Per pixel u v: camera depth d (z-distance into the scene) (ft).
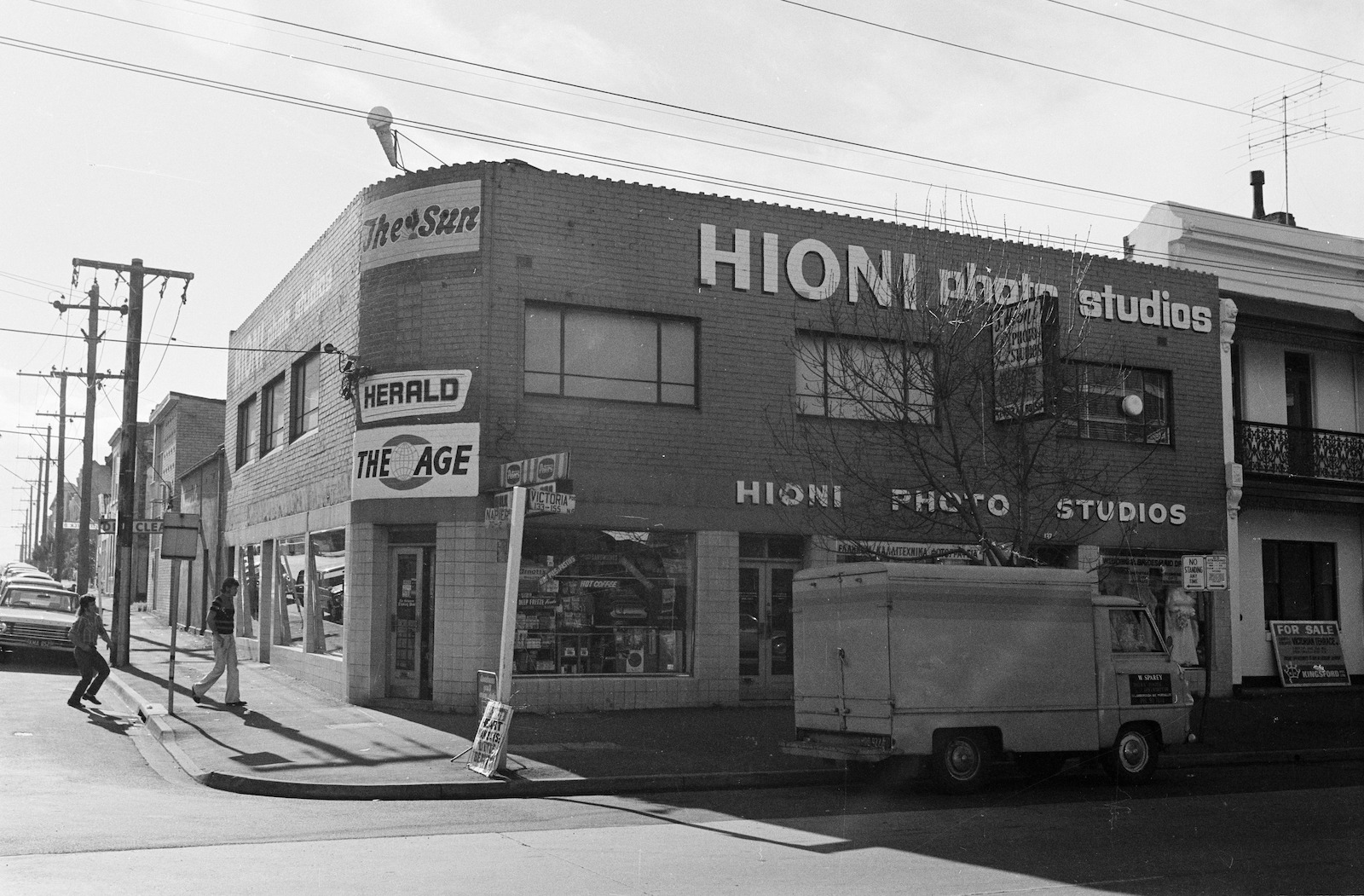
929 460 64.34
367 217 60.85
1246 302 79.61
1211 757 51.29
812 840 31.96
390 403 58.49
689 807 37.86
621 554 59.62
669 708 59.16
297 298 75.00
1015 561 53.98
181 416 129.80
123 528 78.48
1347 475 81.00
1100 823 35.19
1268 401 81.97
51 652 81.20
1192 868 28.40
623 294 60.03
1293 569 81.97
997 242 68.28
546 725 53.11
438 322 57.82
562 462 49.98
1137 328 73.26
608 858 28.94
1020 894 25.30
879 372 61.21
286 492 74.84
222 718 53.57
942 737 40.88
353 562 59.41
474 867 27.35
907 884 26.12
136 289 81.05
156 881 24.59
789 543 63.52
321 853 28.73
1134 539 71.46
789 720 55.88
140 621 125.70
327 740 47.80
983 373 58.13
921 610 40.83
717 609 60.54
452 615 56.24
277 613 77.41
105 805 35.04
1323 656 79.36
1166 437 73.77
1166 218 81.92
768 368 62.64
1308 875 27.66
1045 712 42.24
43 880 24.35
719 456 61.21
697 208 62.13
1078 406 62.13
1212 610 67.26
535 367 58.44
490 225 57.82
